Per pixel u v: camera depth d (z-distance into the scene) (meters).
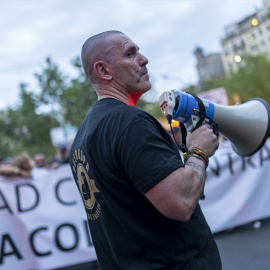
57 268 4.86
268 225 5.75
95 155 1.59
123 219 1.55
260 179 5.79
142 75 1.76
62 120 29.19
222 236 5.54
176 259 1.50
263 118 1.83
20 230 4.80
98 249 1.76
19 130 33.12
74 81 27.53
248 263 4.20
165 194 1.39
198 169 1.51
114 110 1.56
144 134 1.44
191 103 1.69
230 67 55.97
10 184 4.87
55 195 5.00
